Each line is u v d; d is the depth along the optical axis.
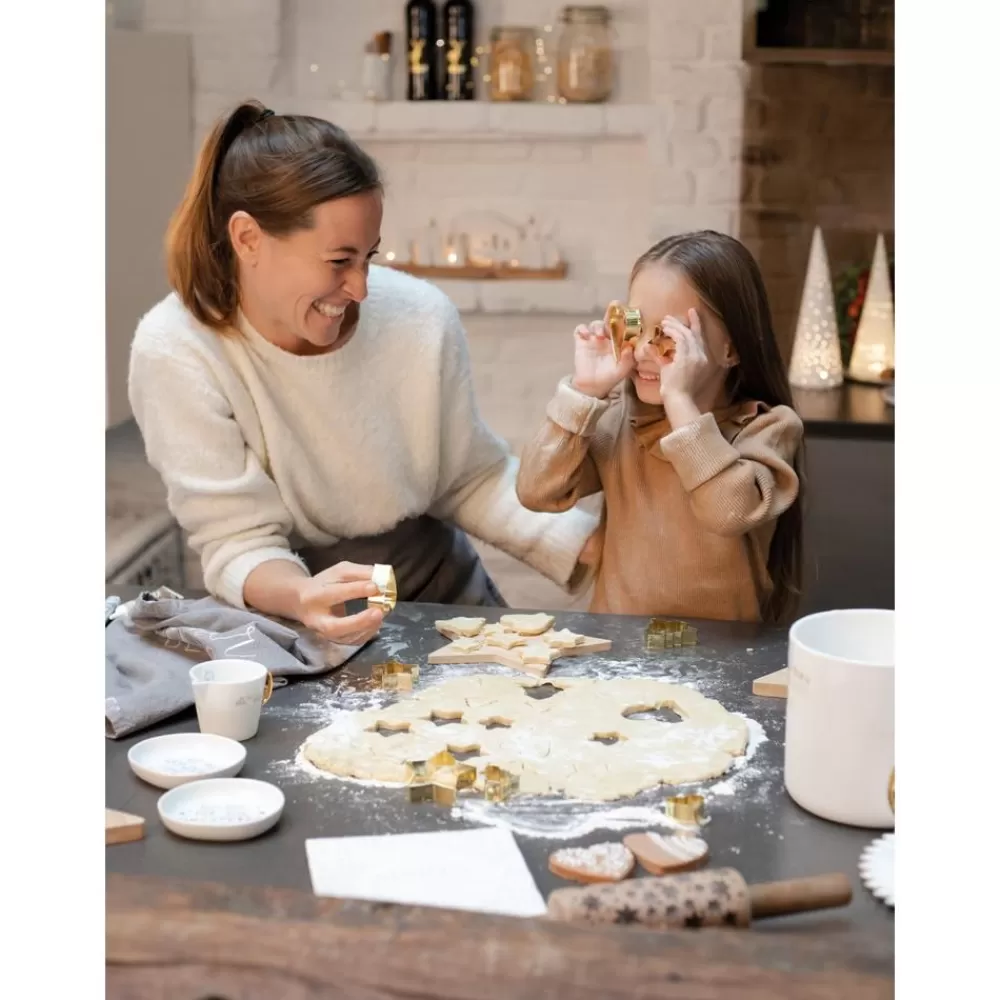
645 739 1.13
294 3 3.62
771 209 3.59
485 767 1.04
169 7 3.54
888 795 0.96
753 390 1.62
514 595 3.68
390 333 1.72
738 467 1.43
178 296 1.62
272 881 0.90
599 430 1.65
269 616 1.49
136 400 1.62
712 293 1.54
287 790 1.04
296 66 3.65
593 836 0.96
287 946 0.78
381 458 1.71
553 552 1.76
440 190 3.71
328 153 1.52
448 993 0.75
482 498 1.85
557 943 0.77
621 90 3.62
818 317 3.24
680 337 1.47
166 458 1.59
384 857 0.91
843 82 3.52
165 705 1.18
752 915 0.83
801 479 1.60
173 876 0.90
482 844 0.93
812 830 0.97
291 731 1.17
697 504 1.45
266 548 1.56
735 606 1.55
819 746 0.98
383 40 3.57
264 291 1.57
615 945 0.77
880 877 0.88
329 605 1.37
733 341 1.57
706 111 3.54
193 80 3.56
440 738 1.13
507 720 1.18
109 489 2.82
